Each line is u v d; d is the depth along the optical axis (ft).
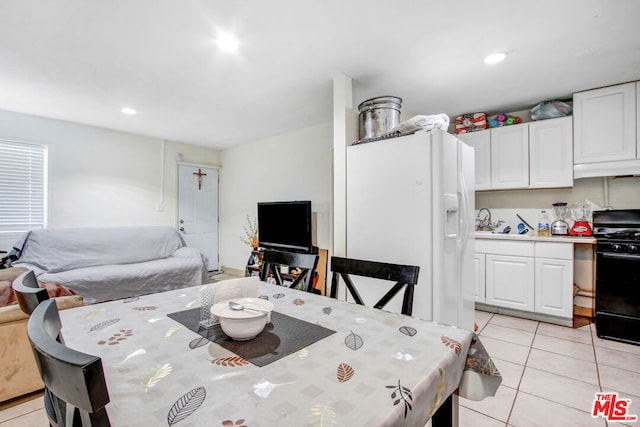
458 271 7.13
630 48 7.11
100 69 8.19
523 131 10.76
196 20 6.07
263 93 9.82
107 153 14.20
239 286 3.83
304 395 2.11
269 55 7.42
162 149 16.17
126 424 1.82
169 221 16.44
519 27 6.31
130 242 13.38
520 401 5.90
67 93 9.87
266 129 14.24
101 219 14.02
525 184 10.71
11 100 10.49
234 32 6.48
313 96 10.09
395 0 5.48
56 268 11.07
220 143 17.17
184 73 8.40
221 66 8.01
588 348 8.13
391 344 2.96
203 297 3.56
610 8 5.70
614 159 9.10
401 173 6.80
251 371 2.44
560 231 10.47
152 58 7.59
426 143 6.43
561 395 6.07
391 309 6.75
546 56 7.48
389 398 2.08
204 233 18.01
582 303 10.19
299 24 6.20
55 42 6.88
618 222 9.36
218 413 1.92
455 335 3.18
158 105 10.96
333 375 2.38
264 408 1.97
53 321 2.10
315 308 4.12
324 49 7.14
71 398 1.38
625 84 8.96
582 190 10.54
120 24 6.21
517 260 10.37
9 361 5.78
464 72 8.32
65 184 12.98
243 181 17.30
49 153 12.55
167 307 4.15
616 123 9.07
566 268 9.57
